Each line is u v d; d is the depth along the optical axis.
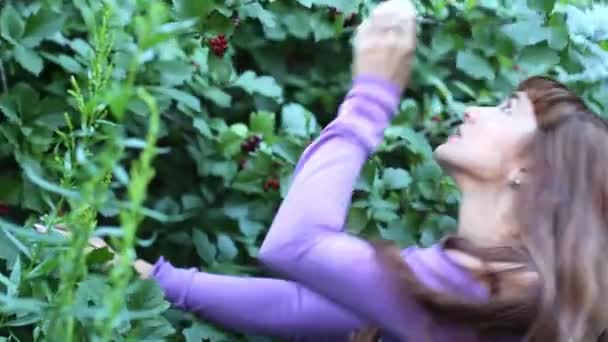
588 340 1.22
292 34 1.76
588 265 1.22
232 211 1.65
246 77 1.70
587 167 1.28
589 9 1.99
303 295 1.46
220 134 1.63
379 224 1.73
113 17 1.45
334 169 1.27
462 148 1.32
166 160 1.68
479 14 1.85
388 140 1.72
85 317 1.12
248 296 1.46
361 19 1.81
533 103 1.34
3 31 1.42
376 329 1.31
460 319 1.21
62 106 1.47
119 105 0.73
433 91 1.87
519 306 1.20
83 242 0.90
